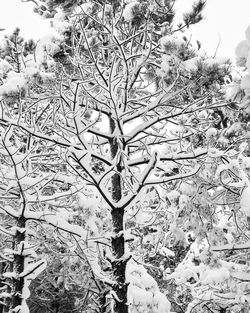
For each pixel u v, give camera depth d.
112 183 6.55
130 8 5.34
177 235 6.92
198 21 5.89
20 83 4.95
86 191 6.95
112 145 6.64
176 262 11.31
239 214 6.61
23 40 7.04
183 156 5.98
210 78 4.91
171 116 6.03
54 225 6.65
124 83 6.62
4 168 7.82
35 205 7.68
